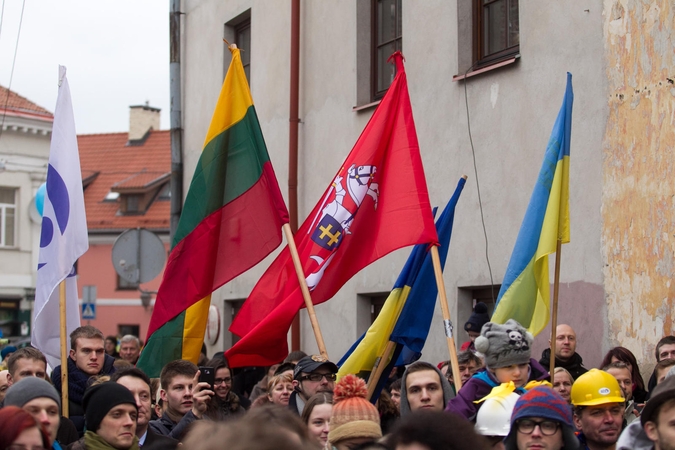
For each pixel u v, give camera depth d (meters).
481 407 5.59
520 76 11.35
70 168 9.30
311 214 9.10
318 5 15.45
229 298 17.80
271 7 16.73
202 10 19.03
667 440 4.66
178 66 19.64
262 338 8.60
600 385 5.98
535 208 7.91
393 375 10.37
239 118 9.41
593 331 10.09
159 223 47.12
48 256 9.17
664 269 9.20
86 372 9.01
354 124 14.45
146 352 9.18
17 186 41.16
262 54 17.03
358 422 5.54
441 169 12.64
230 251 9.27
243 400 10.91
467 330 10.26
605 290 9.98
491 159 11.74
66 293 9.75
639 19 9.66
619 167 9.87
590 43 10.34
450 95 12.53
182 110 19.56
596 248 10.12
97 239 47.97
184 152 19.50
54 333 9.75
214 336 17.97
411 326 8.44
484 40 12.27
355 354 8.34
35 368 8.05
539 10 11.09
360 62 14.45
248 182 9.30
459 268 12.17
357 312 14.20
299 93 15.91
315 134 15.45
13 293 41.56
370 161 8.76
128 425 6.04
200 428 2.73
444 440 3.68
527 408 5.07
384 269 13.61
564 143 7.84
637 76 9.67
